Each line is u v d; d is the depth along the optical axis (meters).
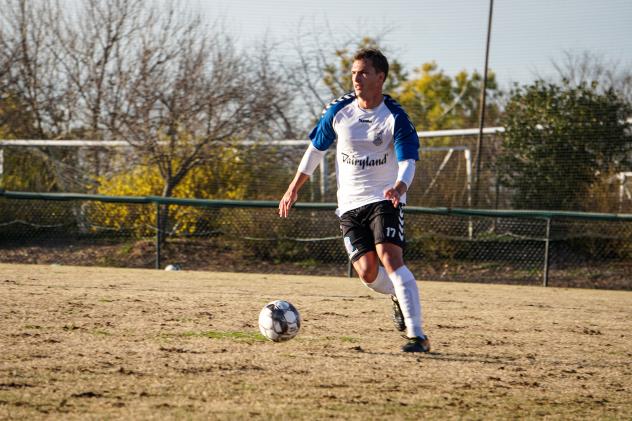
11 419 5.05
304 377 6.73
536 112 31.50
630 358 8.54
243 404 5.67
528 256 25.33
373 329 9.88
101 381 6.25
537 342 9.47
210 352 7.75
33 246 26.59
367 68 8.23
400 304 8.12
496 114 37.44
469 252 25.16
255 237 25.30
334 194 30.41
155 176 28.38
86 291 13.39
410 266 24.62
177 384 6.25
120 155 29.77
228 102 28.83
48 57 33.56
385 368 7.31
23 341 7.99
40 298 12.01
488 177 31.86
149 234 26.80
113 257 25.28
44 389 5.90
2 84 33.19
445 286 19.00
